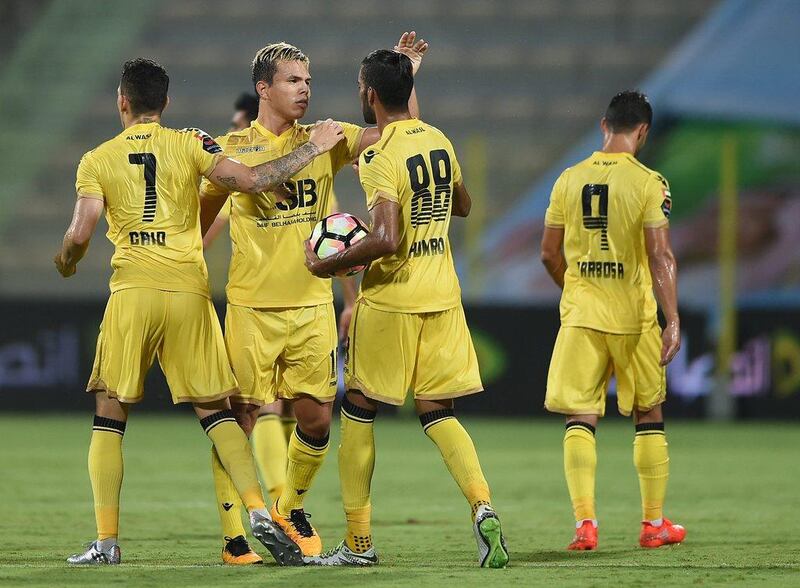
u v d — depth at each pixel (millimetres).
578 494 21875
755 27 78438
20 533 24281
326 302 20781
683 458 41938
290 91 20359
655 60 83688
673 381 57062
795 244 74125
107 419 19578
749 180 75875
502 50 85125
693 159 76875
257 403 20672
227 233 62344
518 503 30406
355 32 86688
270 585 16672
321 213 20641
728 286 57031
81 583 16844
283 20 87438
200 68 86062
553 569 18500
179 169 19328
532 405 57000
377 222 18281
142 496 31391
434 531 25000
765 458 41969
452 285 19188
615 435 50438
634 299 22219
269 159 20531
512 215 76812
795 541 23156
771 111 76812
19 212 79438
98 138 83625
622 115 22500
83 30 88438
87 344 58125
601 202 22125
